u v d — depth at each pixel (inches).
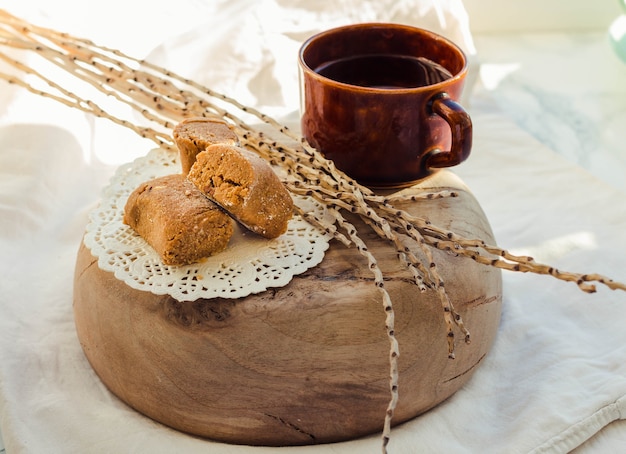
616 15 34.9
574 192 27.4
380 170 22.2
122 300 20.1
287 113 29.7
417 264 19.7
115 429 20.3
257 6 29.8
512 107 31.5
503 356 22.4
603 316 23.3
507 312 23.4
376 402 20.0
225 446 20.0
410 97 21.2
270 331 19.5
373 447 20.1
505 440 20.4
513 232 25.9
